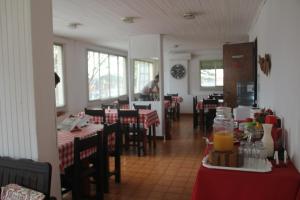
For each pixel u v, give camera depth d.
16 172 1.77
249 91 4.59
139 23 4.40
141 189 3.09
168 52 9.21
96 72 6.93
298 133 1.65
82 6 3.31
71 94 5.84
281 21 2.28
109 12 3.63
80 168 2.42
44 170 1.67
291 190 1.47
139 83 8.69
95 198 2.70
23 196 1.58
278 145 1.98
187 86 9.27
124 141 4.64
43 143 1.92
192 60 9.23
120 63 8.26
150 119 4.70
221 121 2.71
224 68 4.92
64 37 5.59
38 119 1.88
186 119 8.30
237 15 4.04
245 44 4.77
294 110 1.78
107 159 2.96
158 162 4.06
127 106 6.05
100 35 5.47
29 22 1.81
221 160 1.65
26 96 1.87
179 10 3.63
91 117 4.14
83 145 2.38
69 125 2.98
